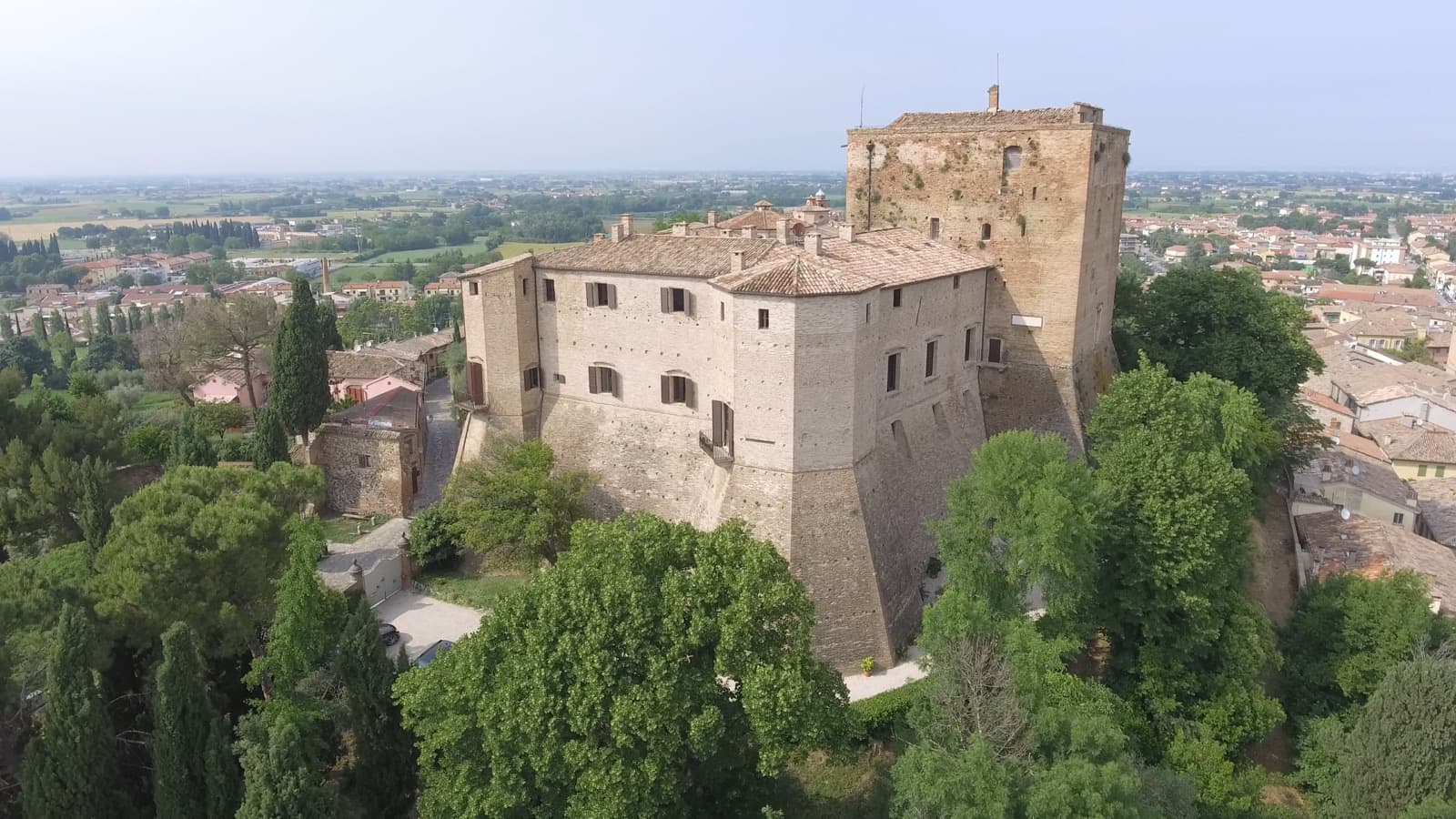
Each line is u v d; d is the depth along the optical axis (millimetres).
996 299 69250
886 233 67562
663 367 60875
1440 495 84688
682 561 38188
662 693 33281
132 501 46625
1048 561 43906
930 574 59500
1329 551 67375
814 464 51438
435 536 63812
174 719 37375
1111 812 31672
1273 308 80812
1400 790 44312
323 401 84000
